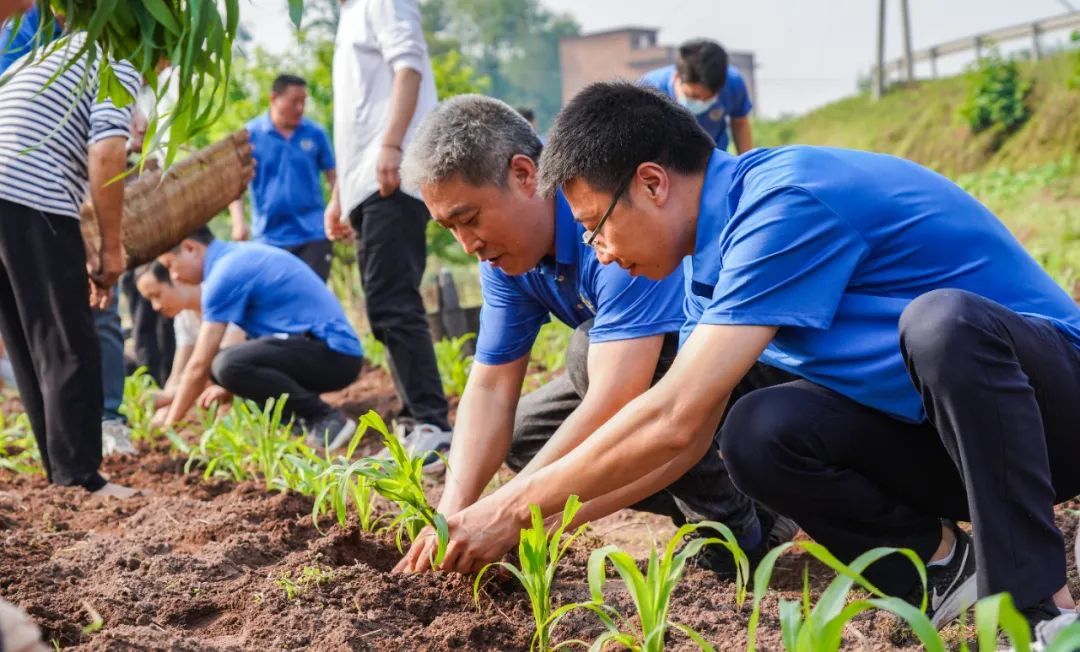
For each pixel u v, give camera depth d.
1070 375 2.49
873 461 2.68
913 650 2.69
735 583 3.37
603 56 55.06
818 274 2.42
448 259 13.23
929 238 2.52
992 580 2.35
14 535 3.49
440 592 3.02
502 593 3.05
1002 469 2.35
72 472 4.32
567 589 3.18
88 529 3.87
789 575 3.44
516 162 2.86
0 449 5.15
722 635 2.87
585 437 2.95
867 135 27.58
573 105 2.50
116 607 2.88
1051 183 17.12
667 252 2.53
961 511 2.73
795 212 2.41
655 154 2.45
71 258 4.18
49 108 4.09
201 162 5.62
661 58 53.75
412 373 5.23
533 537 2.64
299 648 2.70
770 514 3.57
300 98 7.62
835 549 2.76
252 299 5.82
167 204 5.42
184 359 6.85
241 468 4.57
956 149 23.19
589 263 3.00
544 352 8.00
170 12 2.51
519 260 2.99
